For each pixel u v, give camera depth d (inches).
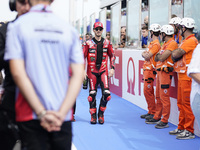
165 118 256.8
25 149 81.7
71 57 79.3
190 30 216.5
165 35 241.9
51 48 75.8
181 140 221.3
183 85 217.5
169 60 242.8
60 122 74.4
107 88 269.6
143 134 238.7
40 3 80.0
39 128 77.3
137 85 359.9
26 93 72.3
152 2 342.0
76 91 77.5
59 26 77.2
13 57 73.4
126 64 400.5
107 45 270.8
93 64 270.2
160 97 255.6
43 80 75.4
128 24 434.3
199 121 148.7
